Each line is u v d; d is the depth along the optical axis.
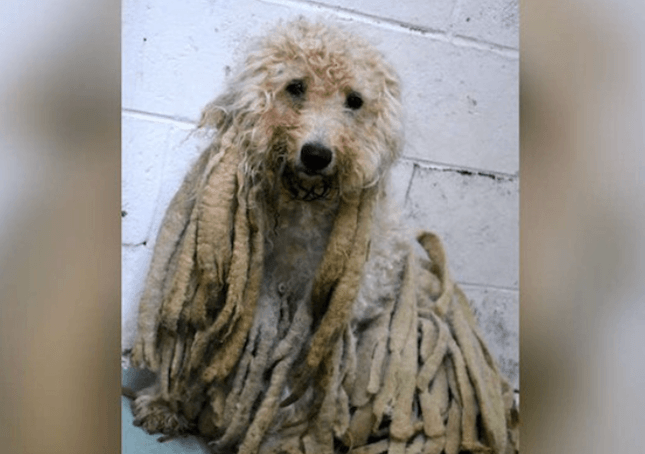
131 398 1.14
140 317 1.14
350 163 1.22
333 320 1.22
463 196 1.33
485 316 1.35
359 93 1.23
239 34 1.18
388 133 1.26
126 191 1.14
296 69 1.20
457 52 1.33
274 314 1.20
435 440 1.29
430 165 1.30
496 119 1.36
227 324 1.17
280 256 1.20
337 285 1.23
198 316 1.16
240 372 1.18
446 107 1.32
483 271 1.35
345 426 1.23
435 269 1.30
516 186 1.38
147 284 1.15
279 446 1.20
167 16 1.16
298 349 1.21
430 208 1.30
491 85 1.36
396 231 1.27
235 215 1.17
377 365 1.26
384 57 1.26
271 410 1.19
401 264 1.28
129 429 1.14
